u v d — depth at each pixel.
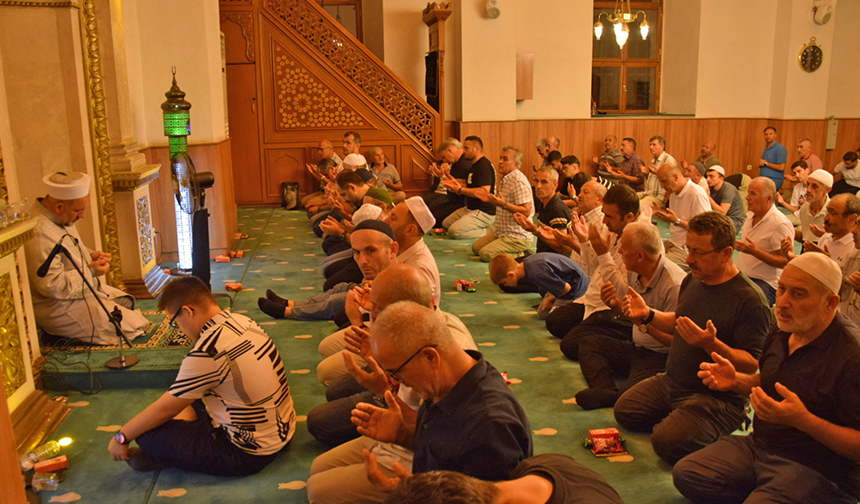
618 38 11.24
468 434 2.04
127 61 6.73
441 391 2.12
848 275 4.36
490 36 11.90
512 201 7.79
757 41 13.25
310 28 11.00
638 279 4.21
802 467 2.68
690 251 3.34
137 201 6.01
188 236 6.67
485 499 1.23
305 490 3.19
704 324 3.36
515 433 2.05
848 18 13.37
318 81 11.12
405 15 12.41
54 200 4.47
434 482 1.21
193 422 3.33
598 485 1.70
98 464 3.43
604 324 4.56
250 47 10.91
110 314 4.34
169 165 7.32
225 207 7.94
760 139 13.59
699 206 6.96
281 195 11.34
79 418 3.92
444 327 2.13
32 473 3.34
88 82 5.30
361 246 3.79
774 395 2.77
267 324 5.58
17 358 3.72
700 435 3.26
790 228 5.31
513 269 5.28
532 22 12.64
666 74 13.85
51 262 4.42
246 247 8.45
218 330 3.20
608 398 3.96
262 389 3.28
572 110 12.98
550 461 1.76
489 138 12.17
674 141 13.32
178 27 7.21
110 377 4.27
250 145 11.20
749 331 3.24
